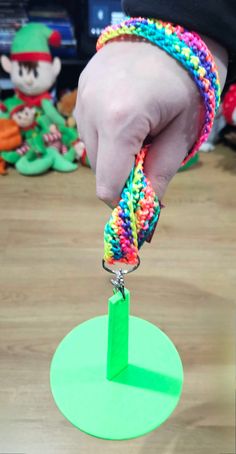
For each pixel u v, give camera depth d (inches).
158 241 30.6
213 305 25.7
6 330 23.9
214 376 21.5
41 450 18.7
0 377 21.5
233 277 27.8
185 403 20.3
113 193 14.1
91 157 15.2
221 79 14.7
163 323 24.4
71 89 44.5
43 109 40.3
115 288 18.4
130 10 14.4
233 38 14.0
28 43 37.6
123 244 14.6
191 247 30.2
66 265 28.6
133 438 18.8
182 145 14.7
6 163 40.2
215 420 19.6
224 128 44.1
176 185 37.3
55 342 23.3
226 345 23.1
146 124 13.4
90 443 18.8
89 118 14.2
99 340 22.6
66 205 34.7
